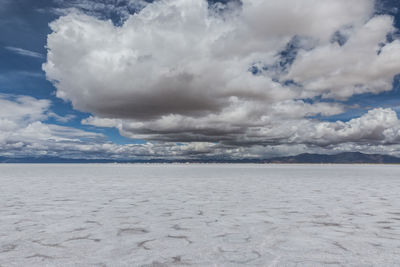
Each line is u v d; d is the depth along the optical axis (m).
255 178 15.58
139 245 3.13
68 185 10.73
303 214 4.94
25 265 2.52
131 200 6.70
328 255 2.78
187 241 3.29
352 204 6.08
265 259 2.67
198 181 13.13
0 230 3.80
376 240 3.31
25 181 12.79
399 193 8.18
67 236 3.51
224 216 4.78
